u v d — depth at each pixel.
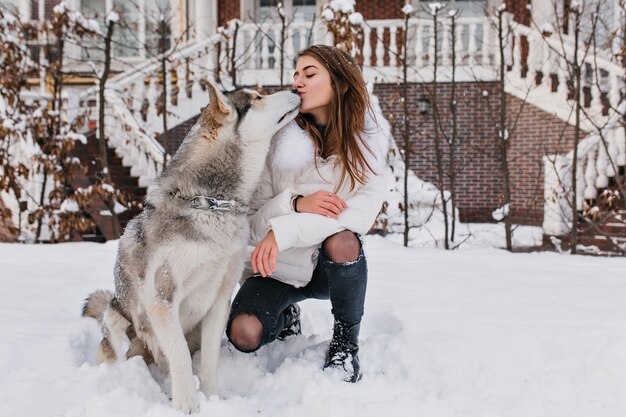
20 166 7.82
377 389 2.38
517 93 11.52
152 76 10.55
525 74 11.73
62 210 7.75
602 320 3.15
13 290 3.98
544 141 11.15
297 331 3.03
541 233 9.48
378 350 2.86
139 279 2.32
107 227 8.78
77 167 8.30
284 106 2.48
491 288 3.98
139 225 2.39
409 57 11.46
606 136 9.14
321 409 2.22
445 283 4.14
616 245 7.75
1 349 2.75
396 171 9.00
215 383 2.42
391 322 3.34
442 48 11.88
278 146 2.54
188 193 2.32
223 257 2.37
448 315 3.26
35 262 5.11
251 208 2.67
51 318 3.41
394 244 7.02
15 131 7.86
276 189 2.63
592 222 8.06
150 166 9.61
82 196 7.73
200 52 11.09
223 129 2.38
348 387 2.38
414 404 2.22
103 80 8.23
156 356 2.61
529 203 10.82
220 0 14.66
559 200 8.93
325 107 2.60
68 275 4.50
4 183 7.76
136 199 9.10
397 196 8.55
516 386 2.46
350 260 2.45
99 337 3.35
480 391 2.44
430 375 2.62
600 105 10.01
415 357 2.75
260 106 2.43
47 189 8.69
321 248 2.50
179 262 2.27
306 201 2.46
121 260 2.49
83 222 7.86
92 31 8.55
